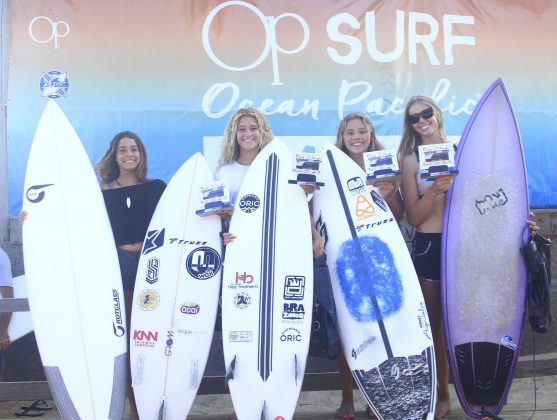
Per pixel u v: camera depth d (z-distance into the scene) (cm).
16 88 477
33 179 405
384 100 501
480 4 509
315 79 497
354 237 400
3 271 457
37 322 381
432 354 374
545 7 514
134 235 411
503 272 399
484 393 395
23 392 441
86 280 388
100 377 375
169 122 487
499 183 408
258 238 396
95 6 484
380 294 387
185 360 386
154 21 488
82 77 482
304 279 388
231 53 491
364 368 376
